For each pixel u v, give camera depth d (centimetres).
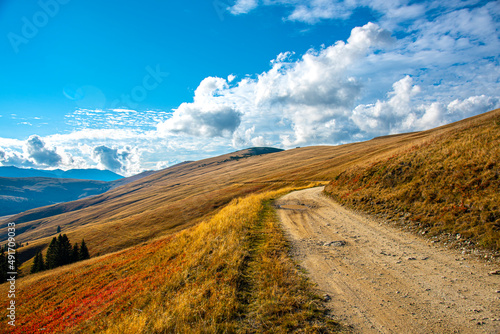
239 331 492
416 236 1023
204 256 967
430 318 500
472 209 960
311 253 912
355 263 803
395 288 629
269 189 6781
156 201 13788
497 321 471
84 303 1166
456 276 665
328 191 2600
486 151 1212
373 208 1545
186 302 616
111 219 12731
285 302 571
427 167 1483
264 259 841
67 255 5200
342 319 509
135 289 938
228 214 1698
